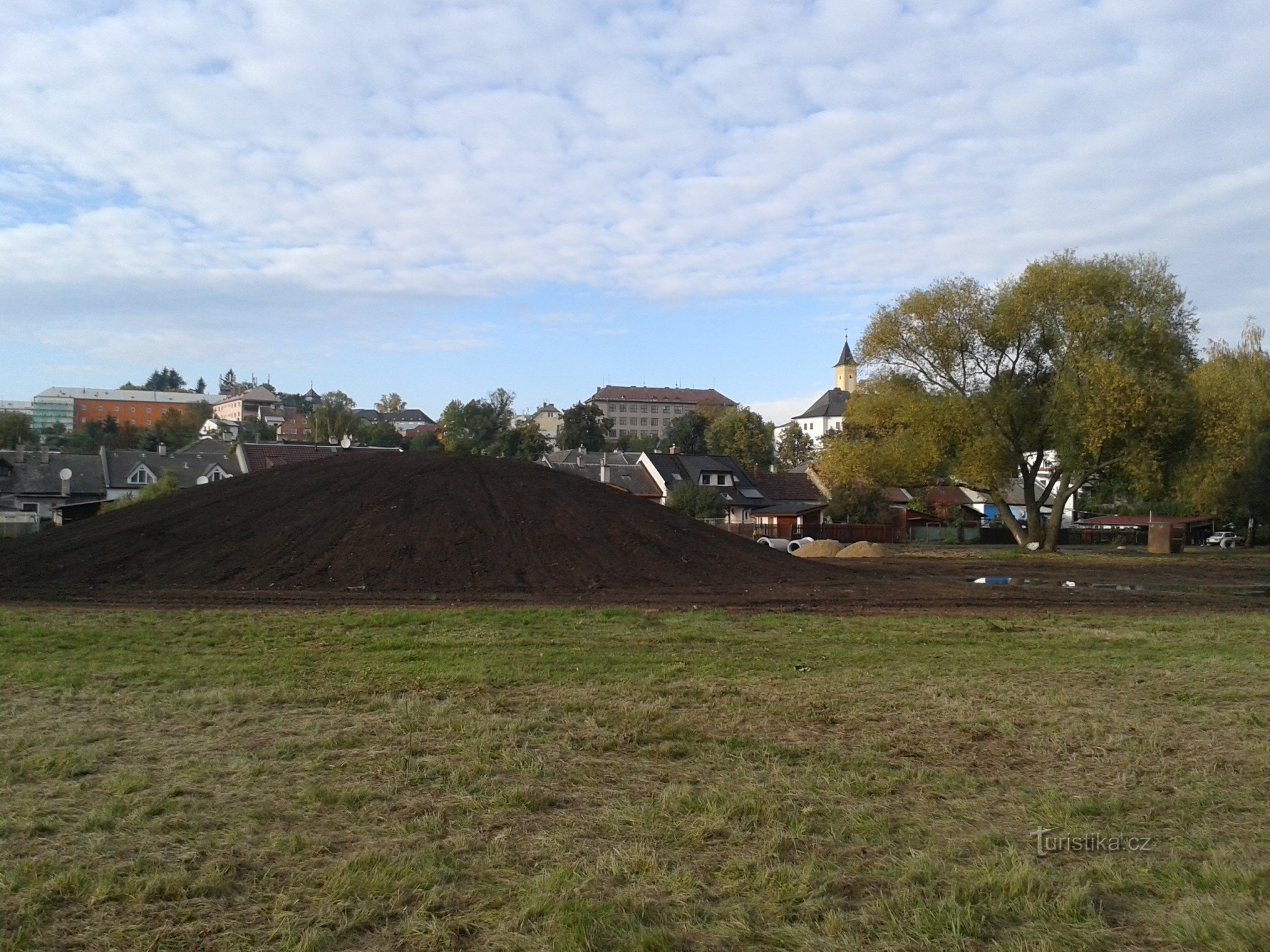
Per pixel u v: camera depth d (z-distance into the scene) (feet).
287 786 22.89
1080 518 256.93
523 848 19.27
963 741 28.02
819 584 75.51
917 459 140.56
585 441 368.48
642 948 15.14
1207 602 71.82
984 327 140.97
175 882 17.10
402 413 602.44
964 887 17.54
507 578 68.59
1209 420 130.52
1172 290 136.26
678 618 53.26
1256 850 19.62
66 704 30.35
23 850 18.67
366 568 67.77
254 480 86.38
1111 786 23.99
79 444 327.88
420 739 26.99
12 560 67.97
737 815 21.39
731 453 343.46
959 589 76.95
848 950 15.23
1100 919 16.48
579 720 29.76
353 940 15.40
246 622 48.21
